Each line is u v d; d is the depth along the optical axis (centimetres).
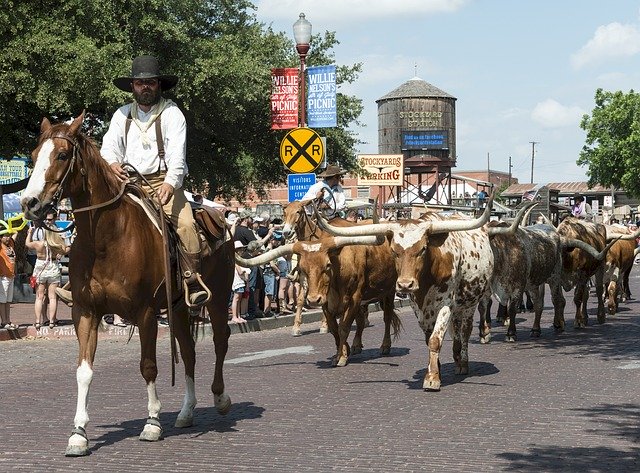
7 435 893
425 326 1177
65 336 1845
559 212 5622
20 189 3428
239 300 2034
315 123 2177
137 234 838
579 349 1547
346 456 793
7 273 1834
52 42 2877
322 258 1345
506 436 870
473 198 5581
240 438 873
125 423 955
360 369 1356
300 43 2170
